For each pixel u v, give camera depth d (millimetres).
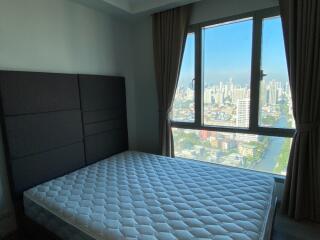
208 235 1273
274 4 2215
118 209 1579
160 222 1412
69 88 2369
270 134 2424
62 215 1550
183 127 3051
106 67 2928
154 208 1579
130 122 3424
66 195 1809
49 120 2189
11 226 2049
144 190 1872
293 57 2021
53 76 2203
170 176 2156
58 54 2324
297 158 2092
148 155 2883
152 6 2688
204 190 1833
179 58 2781
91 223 1417
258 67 2391
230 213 1479
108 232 1324
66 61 2410
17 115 1931
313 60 1955
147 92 3303
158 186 1939
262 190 1790
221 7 2529
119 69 3143
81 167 2564
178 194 1780
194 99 2902
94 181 2084
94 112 2699
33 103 2043
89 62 2684
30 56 2082
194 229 1331
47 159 2193
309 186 2123
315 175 2068
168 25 2789
